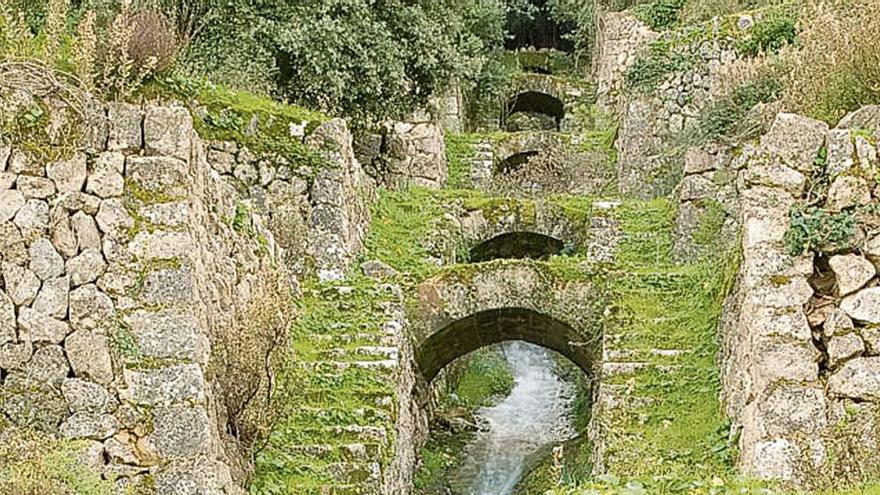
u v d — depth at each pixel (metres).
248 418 8.82
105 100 9.15
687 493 7.66
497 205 16.53
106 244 7.88
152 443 7.71
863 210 8.95
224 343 8.57
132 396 7.75
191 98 13.05
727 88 15.98
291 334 11.12
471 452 14.47
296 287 12.26
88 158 7.94
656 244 14.70
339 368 11.02
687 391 10.58
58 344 7.75
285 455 9.70
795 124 9.29
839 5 12.15
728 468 9.10
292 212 13.05
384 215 15.62
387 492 10.00
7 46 8.54
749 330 9.05
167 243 7.94
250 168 13.18
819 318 8.77
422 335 12.79
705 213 13.80
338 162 13.53
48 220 7.83
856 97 10.76
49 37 8.66
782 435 8.34
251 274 10.10
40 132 7.88
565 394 17.61
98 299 7.82
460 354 13.70
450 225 15.75
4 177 7.79
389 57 17.00
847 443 7.81
